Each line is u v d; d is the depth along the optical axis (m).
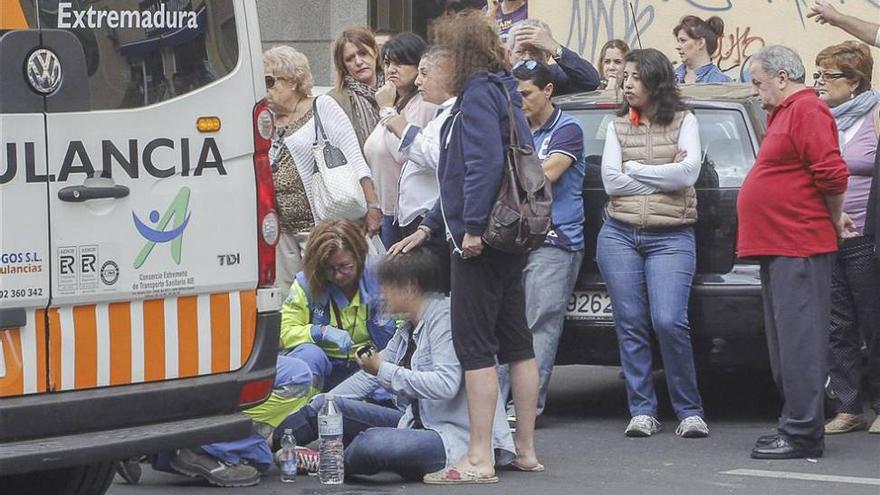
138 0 15.85
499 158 17.78
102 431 15.50
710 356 21.47
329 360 20.09
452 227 18.08
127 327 15.75
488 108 17.83
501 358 19.12
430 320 18.69
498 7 29.66
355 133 23.52
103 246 15.52
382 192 23.14
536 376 19.14
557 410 23.75
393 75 23.08
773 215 19.48
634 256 21.33
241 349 16.69
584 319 22.08
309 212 23.12
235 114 16.61
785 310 19.56
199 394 16.17
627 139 21.36
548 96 21.72
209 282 16.38
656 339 21.69
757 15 36.25
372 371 18.67
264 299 16.83
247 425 16.45
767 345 21.25
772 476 18.88
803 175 19.42
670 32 36.91
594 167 22.38
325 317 20.17
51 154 15.18
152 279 15.90
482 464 18.55
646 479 18.77
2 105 14.85
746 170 21.59
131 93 15.77
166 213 15.99
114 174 15.60
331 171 22.69
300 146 22.92
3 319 14.86
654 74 21.14
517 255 18.33
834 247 19.62
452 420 18.84
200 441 15.96
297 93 23.23
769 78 19.50
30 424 14.99
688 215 21.14
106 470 17.94
